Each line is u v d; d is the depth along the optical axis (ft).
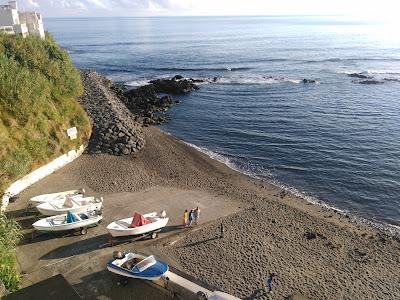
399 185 130.93
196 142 168.55
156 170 129.18
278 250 86.22
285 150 160.35
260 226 95.81
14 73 121.60
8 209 96.12
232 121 198.59
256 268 79.05
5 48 139.44
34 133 116.78
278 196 117.50
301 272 79.20
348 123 195.42
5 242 72.54
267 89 270.05
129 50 502.79
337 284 76.59
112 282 71.41
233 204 107.24
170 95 254.47
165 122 195.21
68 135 129.29
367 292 75.05
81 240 84.79
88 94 192.75
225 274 76.48
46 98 130.93
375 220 108.99
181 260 80.07
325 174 138.31
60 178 115.85
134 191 111.34
